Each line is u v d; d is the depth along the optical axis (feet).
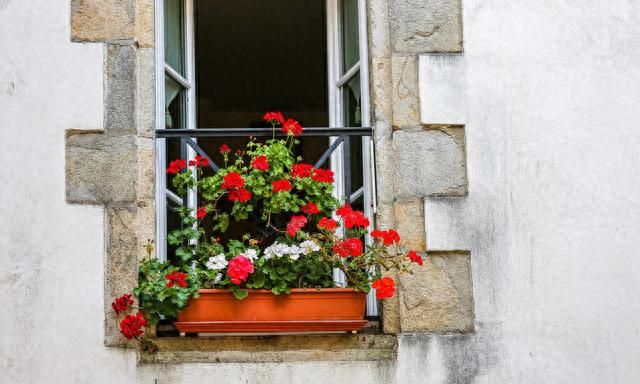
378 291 10.09
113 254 10.55
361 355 10.55
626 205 11.10
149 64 11.12
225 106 25.95
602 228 11.02
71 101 10.83
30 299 10.41
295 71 24.40
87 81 10.87
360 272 10.50
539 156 11.11
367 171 11.43
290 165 11.03
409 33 11.27
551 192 11.05
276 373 10.42
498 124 11.14
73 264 10.50
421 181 10.97
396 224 10.90
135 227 10.60
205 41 22.82
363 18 11.66
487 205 10.95
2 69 10.86
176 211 11.09
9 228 10.55
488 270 10.82
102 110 10.82
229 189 10.82
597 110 11.28
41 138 10.74
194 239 11.24
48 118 10.78
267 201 10.81
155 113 11.14
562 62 11.35
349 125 12.23
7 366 10.27
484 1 11.39
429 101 11.10
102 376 10.28
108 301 10.44
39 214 10.59
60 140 10.75
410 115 11.12
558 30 11.43
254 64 24.03
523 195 11.01
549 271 10.86
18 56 10.89
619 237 11.02
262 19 21.81
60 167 10.69
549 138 11.16
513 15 11.40
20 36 10.94
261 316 10.36
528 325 10.72
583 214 11.03
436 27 11.29
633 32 11.51
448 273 10.78
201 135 11.11
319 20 21.83
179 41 12.29
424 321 10.65
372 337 10.66
